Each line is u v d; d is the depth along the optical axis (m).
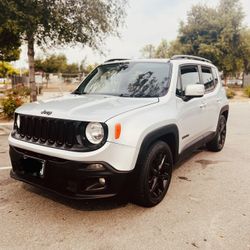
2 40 10.47
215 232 3.12
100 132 3.04
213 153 6.30
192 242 2.94
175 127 3.94
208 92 5.48
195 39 33.66
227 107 6.38
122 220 3.33
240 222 3.34
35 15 8.29
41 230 3.10
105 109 3.31
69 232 3.08
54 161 3.15
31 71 9.86
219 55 31.98
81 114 3.14
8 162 5.33
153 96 3.99
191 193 4.12
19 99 10.43
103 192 3.14
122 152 3.10
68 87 27.52
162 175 3.78
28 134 3.48
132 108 3.43
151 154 3.45
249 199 3.96
